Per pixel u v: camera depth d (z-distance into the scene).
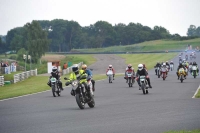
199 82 73.56
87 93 36.66
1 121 29.62
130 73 67.31
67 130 24.47
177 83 72.12
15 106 41.12
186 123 25.92
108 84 75.06
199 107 34.94
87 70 41.50
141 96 48.50
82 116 30.97
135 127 24.88
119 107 36.72
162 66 85.12
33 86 77.25
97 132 23.42
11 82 94.19
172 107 35.44
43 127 26.00
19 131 24.70
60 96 52.50
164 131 23.14
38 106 40.28
